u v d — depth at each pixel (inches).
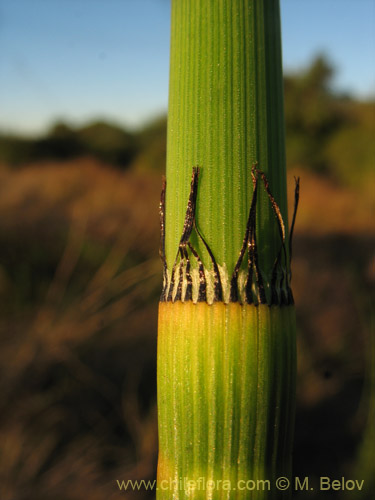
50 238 10.3
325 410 7.9
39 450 6.8
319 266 11.9
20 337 8.0
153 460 6.9
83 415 7.6
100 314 8.3
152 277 9.0
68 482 6.5
